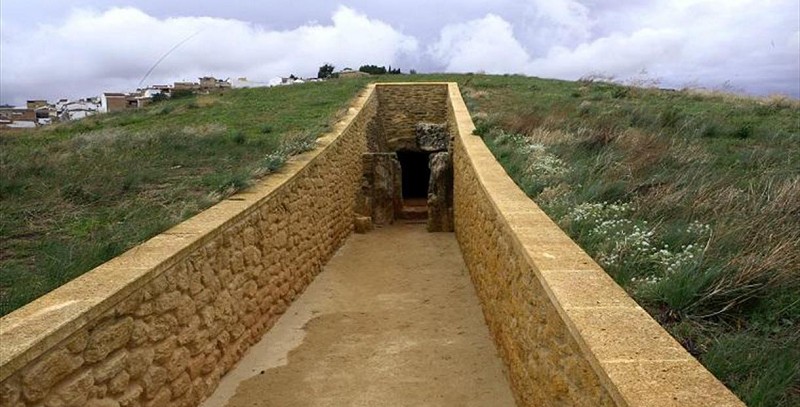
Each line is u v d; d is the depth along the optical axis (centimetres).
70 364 287
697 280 345
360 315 684
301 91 2103
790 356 274
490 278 603
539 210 515
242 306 549
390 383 502
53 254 431
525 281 397
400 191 1413
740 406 193
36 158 820
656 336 251
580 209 513
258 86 2455
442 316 675
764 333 308
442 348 578
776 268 352
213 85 3331
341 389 490
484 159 815
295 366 538
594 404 244
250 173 707
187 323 426
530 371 385
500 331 532
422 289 789
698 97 1617
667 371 219
